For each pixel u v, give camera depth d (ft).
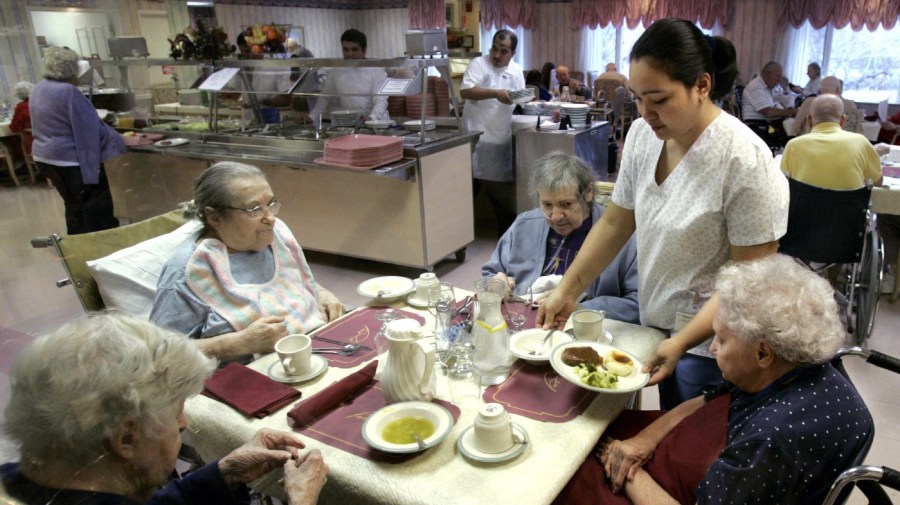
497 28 34.14
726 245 4.43
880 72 26.73
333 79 11.46
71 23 13.48
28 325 8.14
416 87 10.90
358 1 36.60
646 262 4.86
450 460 3.44
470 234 13.01
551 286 5.90
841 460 3.13
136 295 5.84
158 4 15.97
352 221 12.20
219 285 5.30
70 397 2.42
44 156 11.93
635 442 4.00
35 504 2.44
